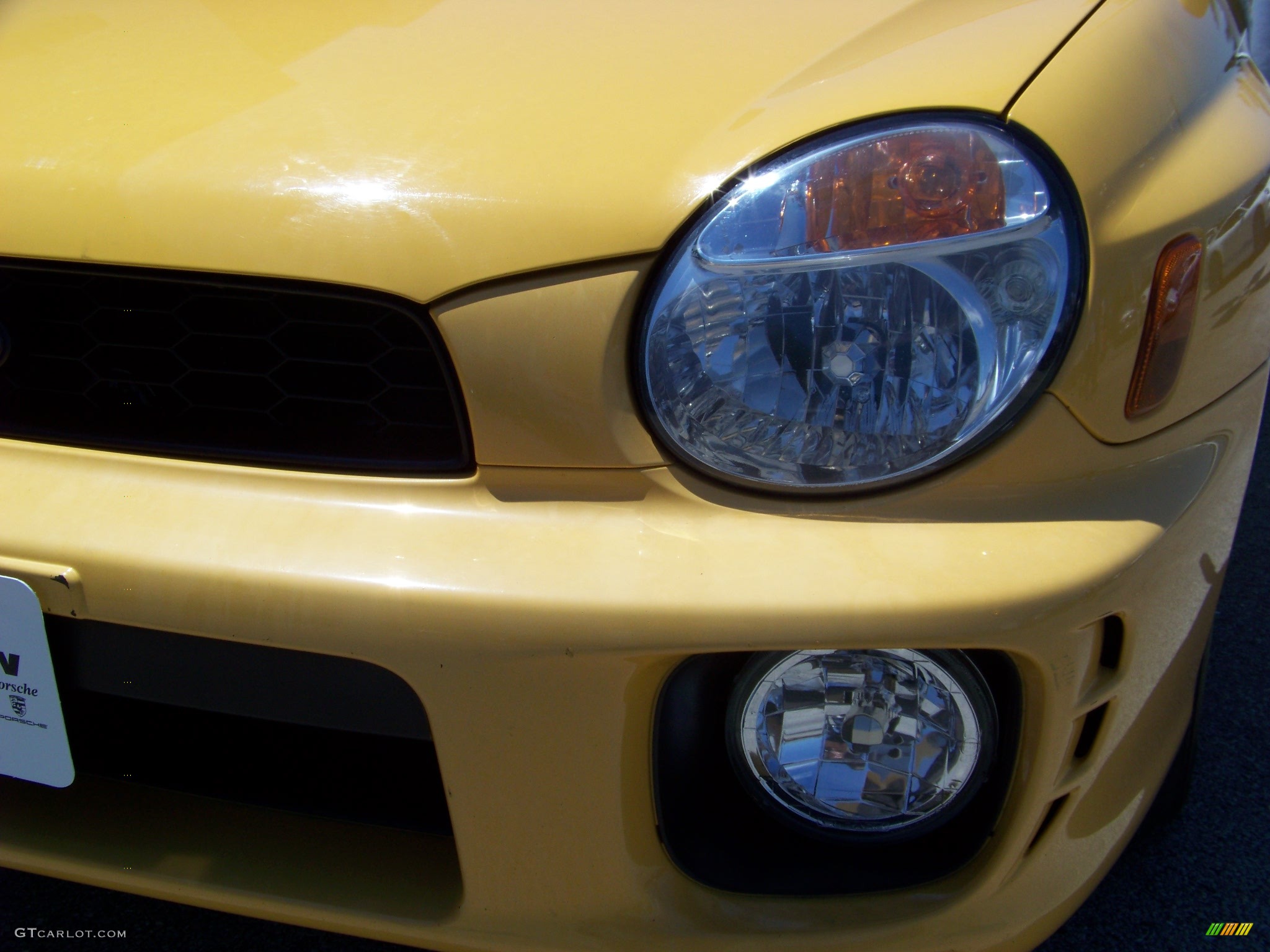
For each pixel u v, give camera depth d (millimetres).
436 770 1446
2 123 1456
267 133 1388
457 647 1269
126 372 1396
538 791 1312
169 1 1617
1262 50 2180
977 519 1283
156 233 1346
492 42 1478
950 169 1295
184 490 1360
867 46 1411
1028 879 1378
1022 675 1286
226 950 1691
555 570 1271
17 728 1418
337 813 1456
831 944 1347
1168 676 1443
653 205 1294
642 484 1298
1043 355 1277
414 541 1301
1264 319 1470
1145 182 1324
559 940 1361
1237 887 1732
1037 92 1318
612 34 1471
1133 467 1334
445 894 1401
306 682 1329
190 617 1312
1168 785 1684
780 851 1385
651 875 1347
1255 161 1440
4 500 1378
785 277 1290
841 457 1285
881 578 1249
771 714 1338
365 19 1543
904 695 1317
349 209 1320
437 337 1305
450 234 1302
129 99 1457
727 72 1399
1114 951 1651
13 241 1379
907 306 1282
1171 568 1346
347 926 1413
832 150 1310
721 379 1292
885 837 1375
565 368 1289
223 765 1514
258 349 1365
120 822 1487
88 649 1380
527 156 1332
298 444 1362
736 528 1284
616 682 1267
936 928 1354
